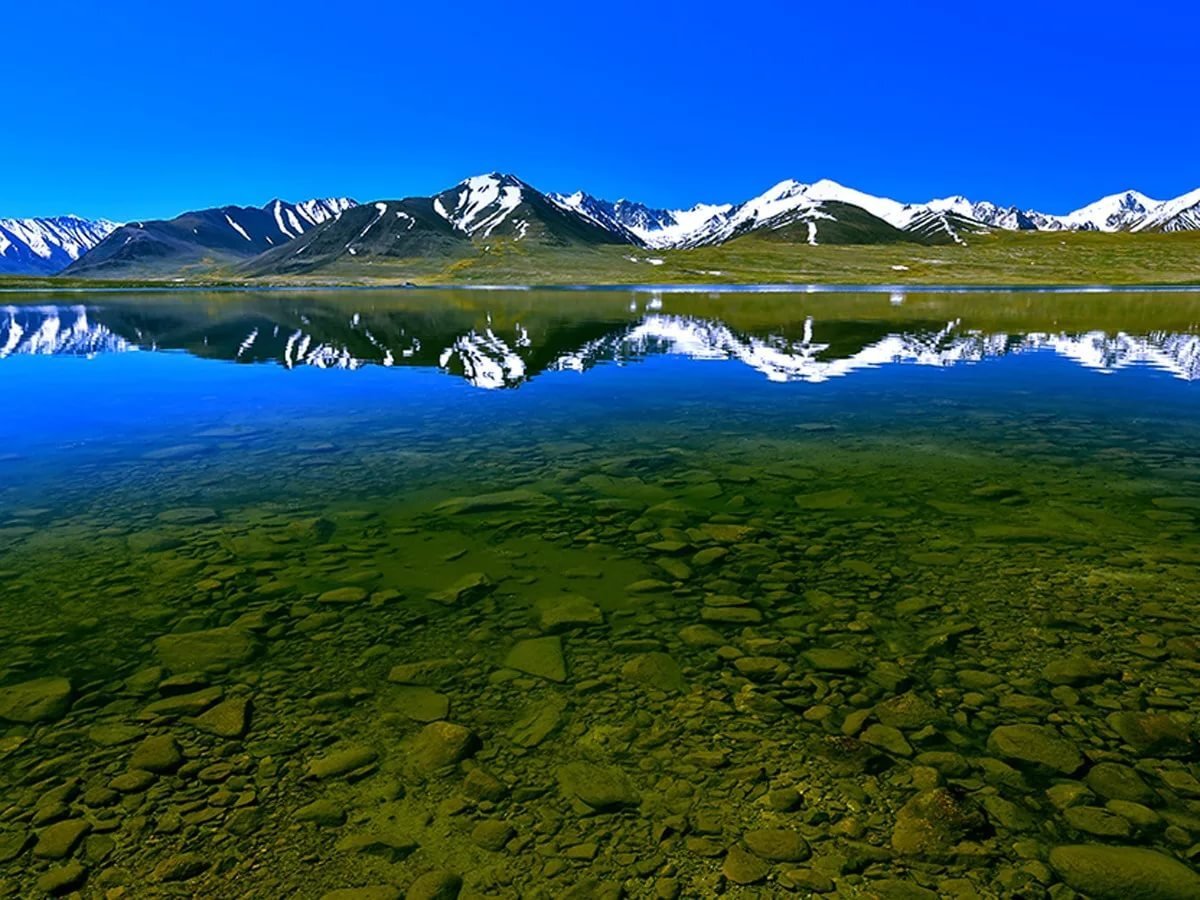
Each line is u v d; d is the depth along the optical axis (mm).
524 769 5609
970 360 29719
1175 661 6926
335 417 19125
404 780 5484
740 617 8062
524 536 10609
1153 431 16750
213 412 19797
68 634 7699
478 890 4496
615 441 16375
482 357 32219
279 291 140875
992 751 5672
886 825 4938
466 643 7559
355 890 4500
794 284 155875
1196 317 53781
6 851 4773
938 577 9008
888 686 6629
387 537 10578
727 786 5367
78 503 12008
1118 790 5199
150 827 4996
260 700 6535
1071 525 10727
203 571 9320
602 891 4465
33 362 31391
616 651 7367
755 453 15242
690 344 37188
